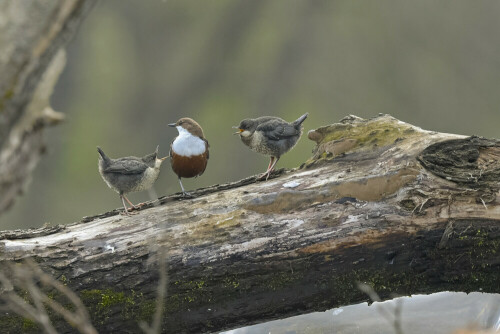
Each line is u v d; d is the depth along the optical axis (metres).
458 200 8.55
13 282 8.02
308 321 10.40
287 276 8.54
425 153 8.86
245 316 8.75
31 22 4.29
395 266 8.68
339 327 10.12
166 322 8.56
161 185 29.84
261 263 8.45
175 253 8.39
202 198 9.12
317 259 8.53
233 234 8.54
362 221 8.58
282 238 8.52
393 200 8.69
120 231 8.62
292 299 8.72
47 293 8.09
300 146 30.94
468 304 10.28
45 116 4.50
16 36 4.27
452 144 8.92
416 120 30.48
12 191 4.54
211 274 8.40
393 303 10.66
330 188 8.82
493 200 8.50
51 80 4.60
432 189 8.63
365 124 9.66
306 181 9.01
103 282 8.26
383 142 9.26
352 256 8.58
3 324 8.03
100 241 8.48
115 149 32.00
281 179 9.22
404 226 8.54
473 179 8.59
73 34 4.50
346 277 8.68
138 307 8.36
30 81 4.32
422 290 9.00
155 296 8.35
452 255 8.62
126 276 8.30
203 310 8.58
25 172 4.55
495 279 8.78
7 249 8.26
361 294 8.85
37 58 4.30
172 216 8.77
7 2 4.30
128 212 9.05
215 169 31.05
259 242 8.50
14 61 4.25
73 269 8.24
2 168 4.47
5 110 4.25
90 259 8.30
